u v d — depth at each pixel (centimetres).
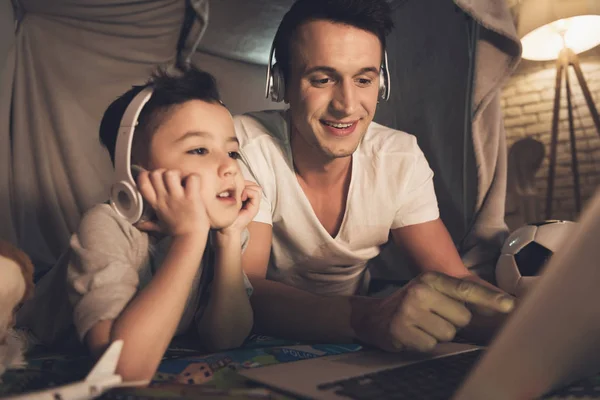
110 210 102
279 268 164
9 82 264
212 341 108
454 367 81
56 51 276
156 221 101
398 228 162
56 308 112
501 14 218
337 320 107
